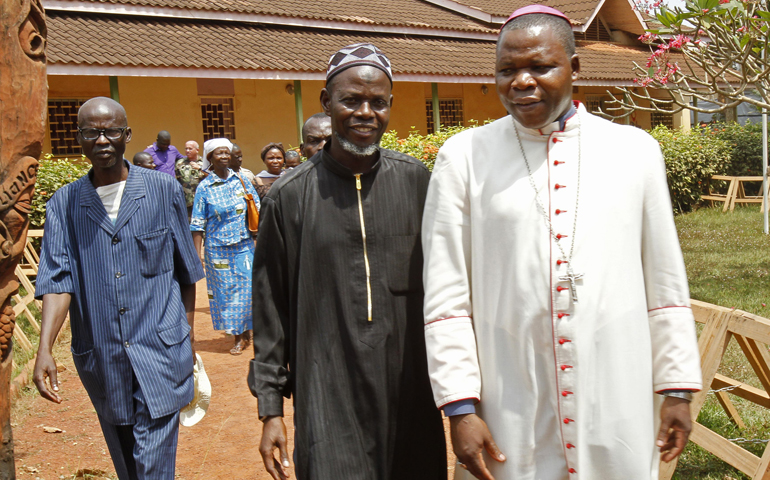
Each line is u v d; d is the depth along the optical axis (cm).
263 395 236
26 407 511
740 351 515
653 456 199
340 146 237
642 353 194
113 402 304
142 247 307
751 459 308
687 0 613
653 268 199
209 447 427
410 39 1750
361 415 231
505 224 197
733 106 627
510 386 198
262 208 244
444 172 209
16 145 271
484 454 204
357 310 233
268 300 244
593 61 1917
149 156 920
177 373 312
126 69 1187
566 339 191
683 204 1552
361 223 236
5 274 273
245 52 1359
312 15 1577
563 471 196
